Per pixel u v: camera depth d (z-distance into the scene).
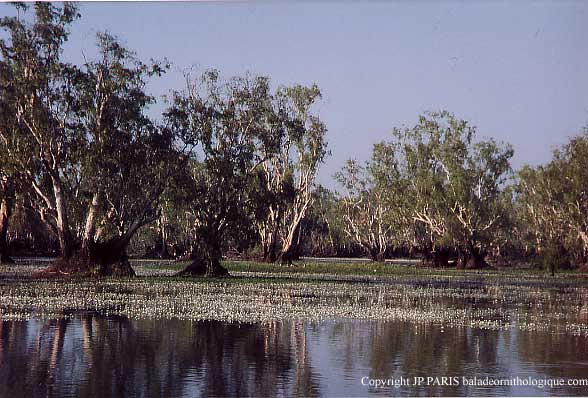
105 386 19.62
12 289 44.94
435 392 19.88
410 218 104.25
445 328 30.77
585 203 88.50
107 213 59.56
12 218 93.25
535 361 23.92
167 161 59.78
